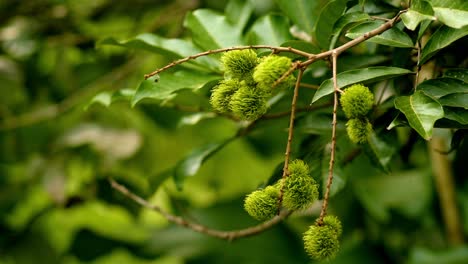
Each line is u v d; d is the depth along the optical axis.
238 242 1.88
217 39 1.34
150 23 1.97
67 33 1.93
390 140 1.30
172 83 1.29
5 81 1.98
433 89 1.21
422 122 1.17
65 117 2.03
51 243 2.01
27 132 2.00
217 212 1.95
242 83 1.21
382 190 1.87
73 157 1.90
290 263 1.84
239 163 2.16
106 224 2.17
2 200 1.91
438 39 1.21
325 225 1.21
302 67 1.20
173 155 2.11
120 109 1.99
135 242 1.96
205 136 2.09
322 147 1.31
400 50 1.28
